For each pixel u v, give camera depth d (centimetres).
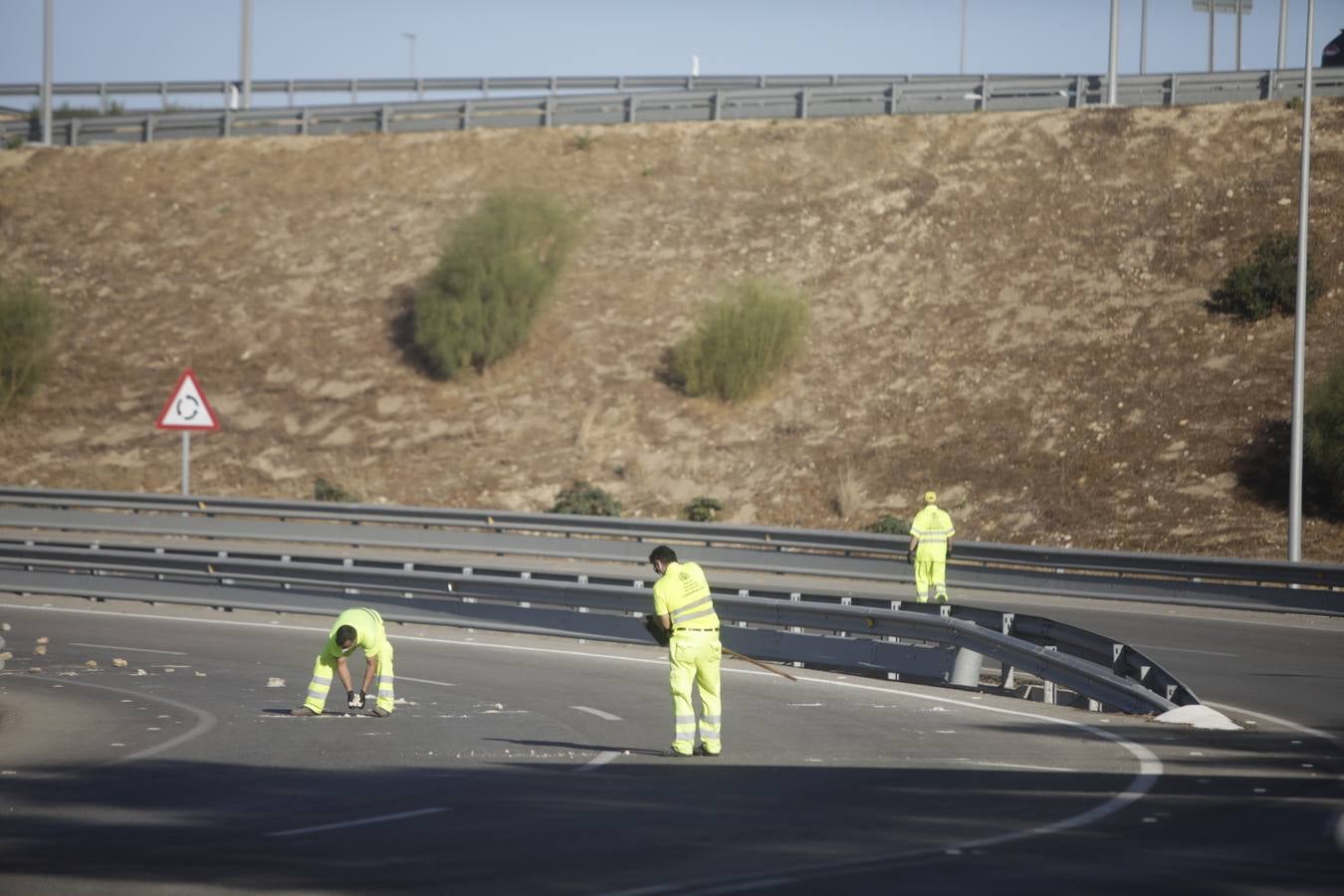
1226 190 15600
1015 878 2850
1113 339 13888
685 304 15625
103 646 7650
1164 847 3152
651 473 13262
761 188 17438
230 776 4234
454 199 17938
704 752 4650
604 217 17250
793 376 14288
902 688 6438
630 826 3431
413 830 3397
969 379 13800
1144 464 12088
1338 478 11050
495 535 11488
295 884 2848
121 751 4722
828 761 4522
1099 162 16625
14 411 15062
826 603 7088
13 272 17475
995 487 12244
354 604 8738
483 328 14888
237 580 9162
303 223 17950
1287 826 3397
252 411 14912
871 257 15912
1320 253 14212
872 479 12644
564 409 14350
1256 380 12769
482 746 4828
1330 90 17238
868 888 2770
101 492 12162
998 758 4572
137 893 2791
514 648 7662
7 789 4009
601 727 5272
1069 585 9744
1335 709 5728
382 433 14338
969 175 16938
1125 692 5572
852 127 18300
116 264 17600
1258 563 9025
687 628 4653
